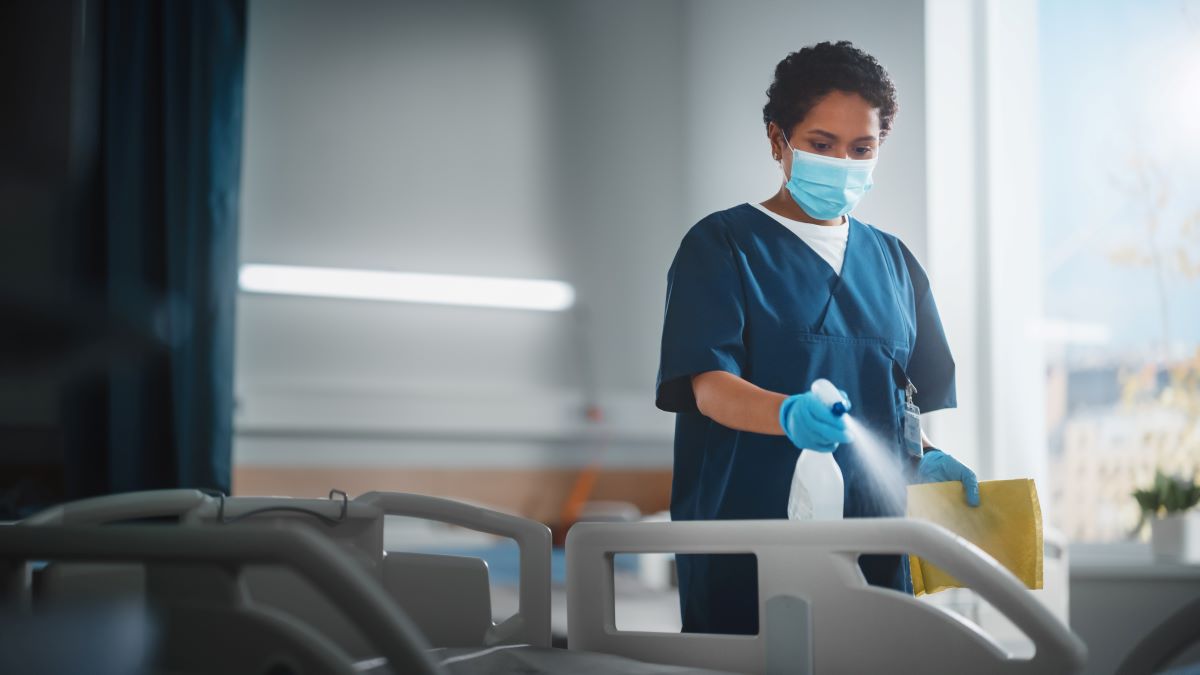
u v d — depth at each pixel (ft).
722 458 5.21
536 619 4.76
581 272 9.87
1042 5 7.85
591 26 9.98
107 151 7.68
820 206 5.33
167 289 7.55
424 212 9.57
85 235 7.71
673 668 3.94
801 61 5.35
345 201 9.42
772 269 5.32
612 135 9.98
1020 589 3.69
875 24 6.93
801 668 4.03
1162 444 7.75
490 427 9.43
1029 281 7.36
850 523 3.97
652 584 7.51
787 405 4.74
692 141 9.68
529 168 9.82
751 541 4.18
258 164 9.29
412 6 9.62
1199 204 7.78
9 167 7.66
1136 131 7.84
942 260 7.27
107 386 7.57
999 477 7.13
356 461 9.18
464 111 9.70
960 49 7.37
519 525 4.80
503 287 9.60
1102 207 7.82
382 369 9.42
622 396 9.81
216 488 7.48
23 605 3.36
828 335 5.25
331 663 3.08
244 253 9.22
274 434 9.02
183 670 3.25
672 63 10.05
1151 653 3.59
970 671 3.77
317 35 9.44
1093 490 7.73
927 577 4.91
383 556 4.65
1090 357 7.79
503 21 9.81
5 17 7.70
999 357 7.25
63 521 4.00
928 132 7.28
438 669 2.87
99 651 2.64
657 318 10.00
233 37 7.82
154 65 7.80
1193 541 7.15
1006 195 7.39
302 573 2.88
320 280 9.22
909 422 5.33
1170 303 7.79
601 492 9.72
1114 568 7.00
